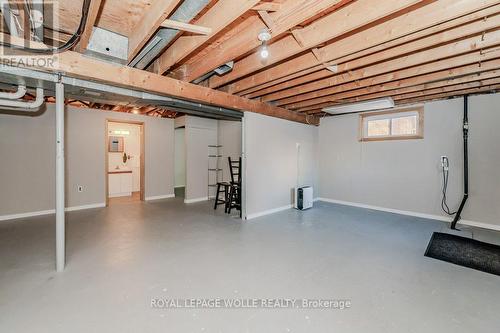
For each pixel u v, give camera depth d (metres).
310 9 1.87
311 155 6.55
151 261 2.89
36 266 2.73
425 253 3.19
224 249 3.28
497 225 4.23
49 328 1.77
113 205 5.96
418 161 5.09
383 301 2.16
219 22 2.04
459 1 1.85
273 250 3.26
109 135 7.54
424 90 3.99
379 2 1.91
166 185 7.01
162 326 1.82
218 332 1.77
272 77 3.43
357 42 2.47
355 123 6.09
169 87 3.34
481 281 2.50
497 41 2.28
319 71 3.37
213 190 7.03
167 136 6.96
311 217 5.01
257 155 5.04
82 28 1.86
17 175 4.74
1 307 2.00
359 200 6.04
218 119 6.46
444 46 2.59
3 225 4.25
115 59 2.71
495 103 4.22
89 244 3.40
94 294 2.21
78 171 5.46
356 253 3.18
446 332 1.78
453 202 4.67
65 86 2.95
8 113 4.64
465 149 4.44
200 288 2.33
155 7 1.90
